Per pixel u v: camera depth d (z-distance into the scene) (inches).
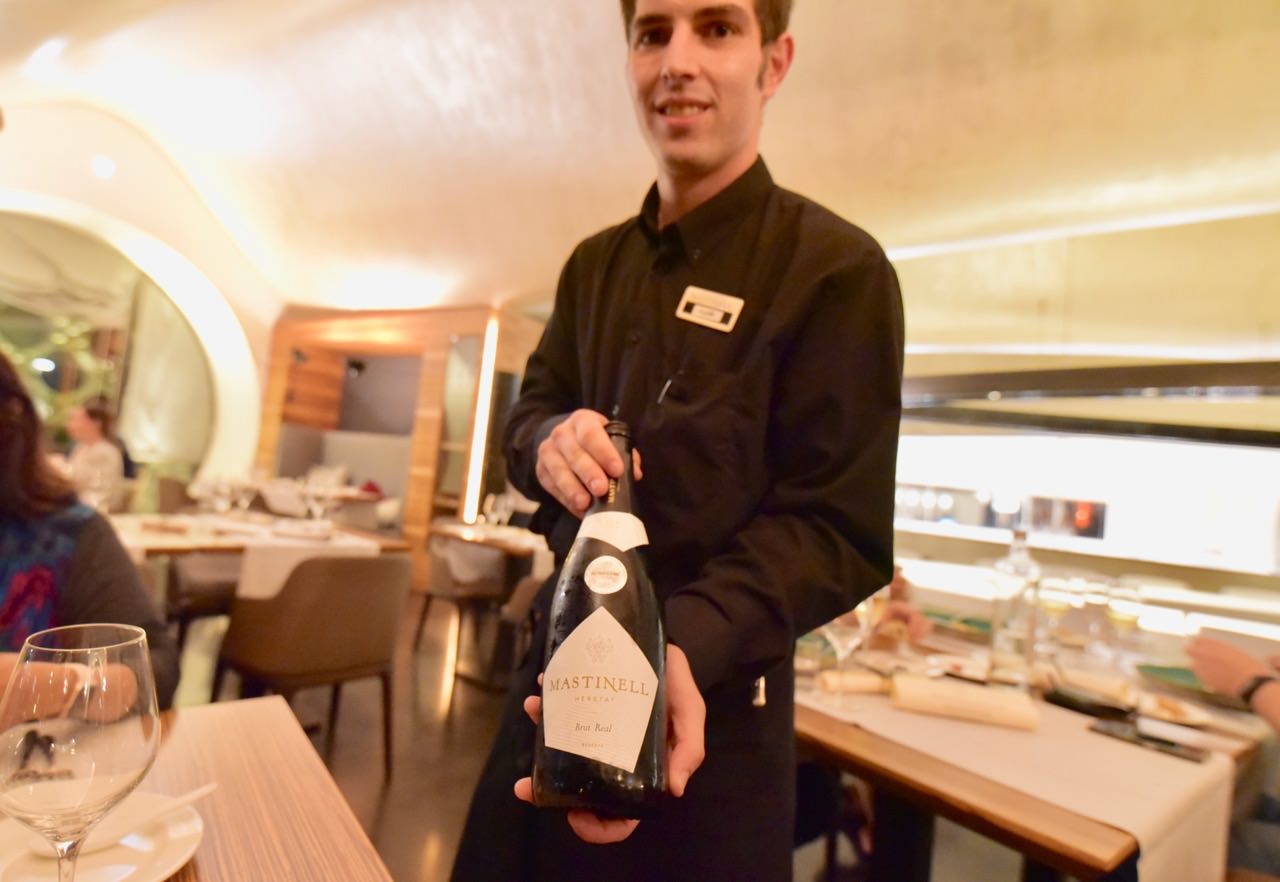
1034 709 49.3
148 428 277.6
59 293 254.4
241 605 101.3
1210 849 42.8
